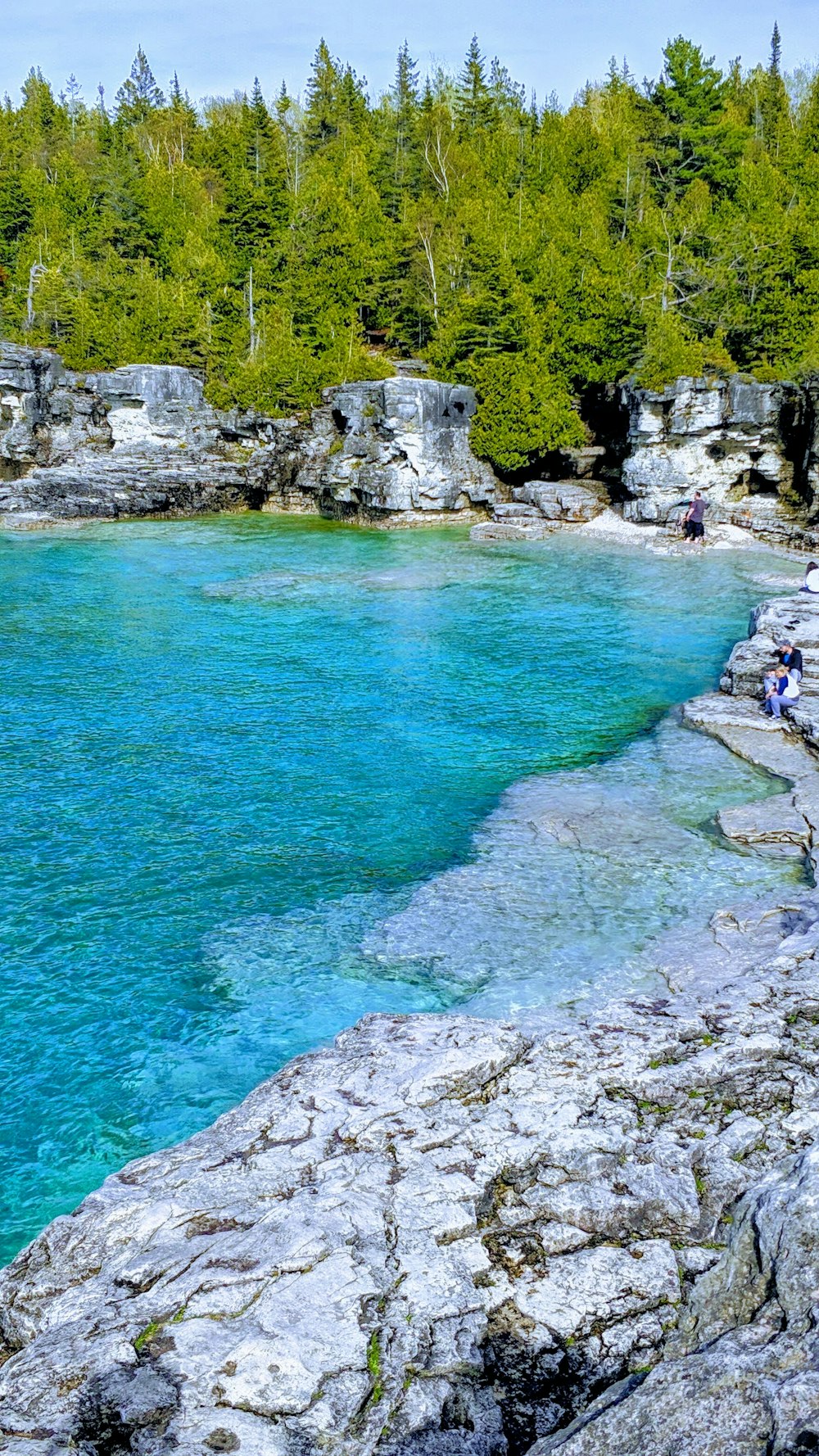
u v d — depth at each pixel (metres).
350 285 80.44
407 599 47.41
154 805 26.86
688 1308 10.13
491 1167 11.99
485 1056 13.95
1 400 70.06
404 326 86.12
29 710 33.78
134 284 82.44
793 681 30.59
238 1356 9.40
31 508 65.75
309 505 73.38
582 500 63.00
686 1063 14.04
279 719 32.97
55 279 80.50
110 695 35.25
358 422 65.50
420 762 29.48
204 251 87.44
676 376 58.53
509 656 39.16
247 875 23.33
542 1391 9.43
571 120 112.94
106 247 93.56
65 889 22.70
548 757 29.83
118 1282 10.56
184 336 75.56
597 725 32.25
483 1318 10.08
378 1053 14.74
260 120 110.00
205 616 45.09
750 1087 13.71
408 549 58.72
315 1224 10.99
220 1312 9.96
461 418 66.12
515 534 60.75
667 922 20.61
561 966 19.09
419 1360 9.59
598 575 51.53
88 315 77.38
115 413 72.44
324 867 23.61
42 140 129.50
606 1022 15.48
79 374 72.62
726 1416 7.90
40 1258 11.46
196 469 70.88
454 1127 12.72
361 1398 9.14
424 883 22.75
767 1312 9.16
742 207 81.31
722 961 18.50
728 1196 11.68
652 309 65.31
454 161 108.44
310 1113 13.36
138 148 114.88
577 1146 12.23
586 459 68.56
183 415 73.25
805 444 57.94
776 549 56.31
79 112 155.62
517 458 65.69
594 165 97.50
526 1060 14.33
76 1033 17.86
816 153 89.69
